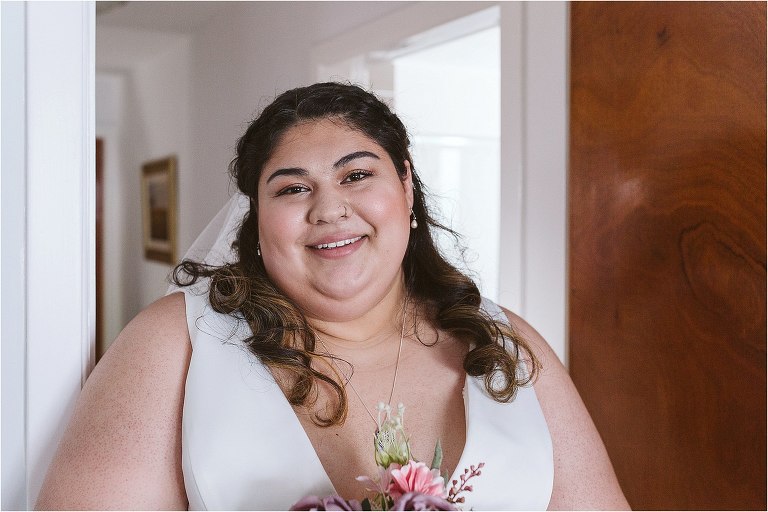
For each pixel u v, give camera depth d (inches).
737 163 58.4
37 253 44.2
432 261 55.2
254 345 44.8
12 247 43.9
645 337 66.8
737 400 58.4
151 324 44.7
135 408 41.3
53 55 44.2
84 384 45.1
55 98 44.3
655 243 65.7
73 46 44.8
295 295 46.9
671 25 64.2
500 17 82.3
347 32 101.0
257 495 40.4
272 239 45.9
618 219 69.5
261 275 49.4
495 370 48.9
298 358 45.1
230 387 42.6
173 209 151.3
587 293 73.1
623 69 68.9
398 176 49.6
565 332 76.0
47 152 44.2
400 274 53.1
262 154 46.9
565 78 75.6
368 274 46.1
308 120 46.4
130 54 159.9
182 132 147.9
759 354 56.4
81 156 45.3
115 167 189.9
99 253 190.9
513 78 81.2
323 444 44.3
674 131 63.9
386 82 106.7
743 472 58.0
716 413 60.4
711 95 60.6
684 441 63.4
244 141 49.3
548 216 77.7
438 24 87.0
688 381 62.9
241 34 125.7
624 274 68.8
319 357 46.8
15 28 43.6
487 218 153.4
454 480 43.2
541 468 46.3
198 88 140.4
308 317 48.5
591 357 72.9
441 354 50.9
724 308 59.4
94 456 39.5
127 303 188.2
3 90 43.4
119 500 39.1
